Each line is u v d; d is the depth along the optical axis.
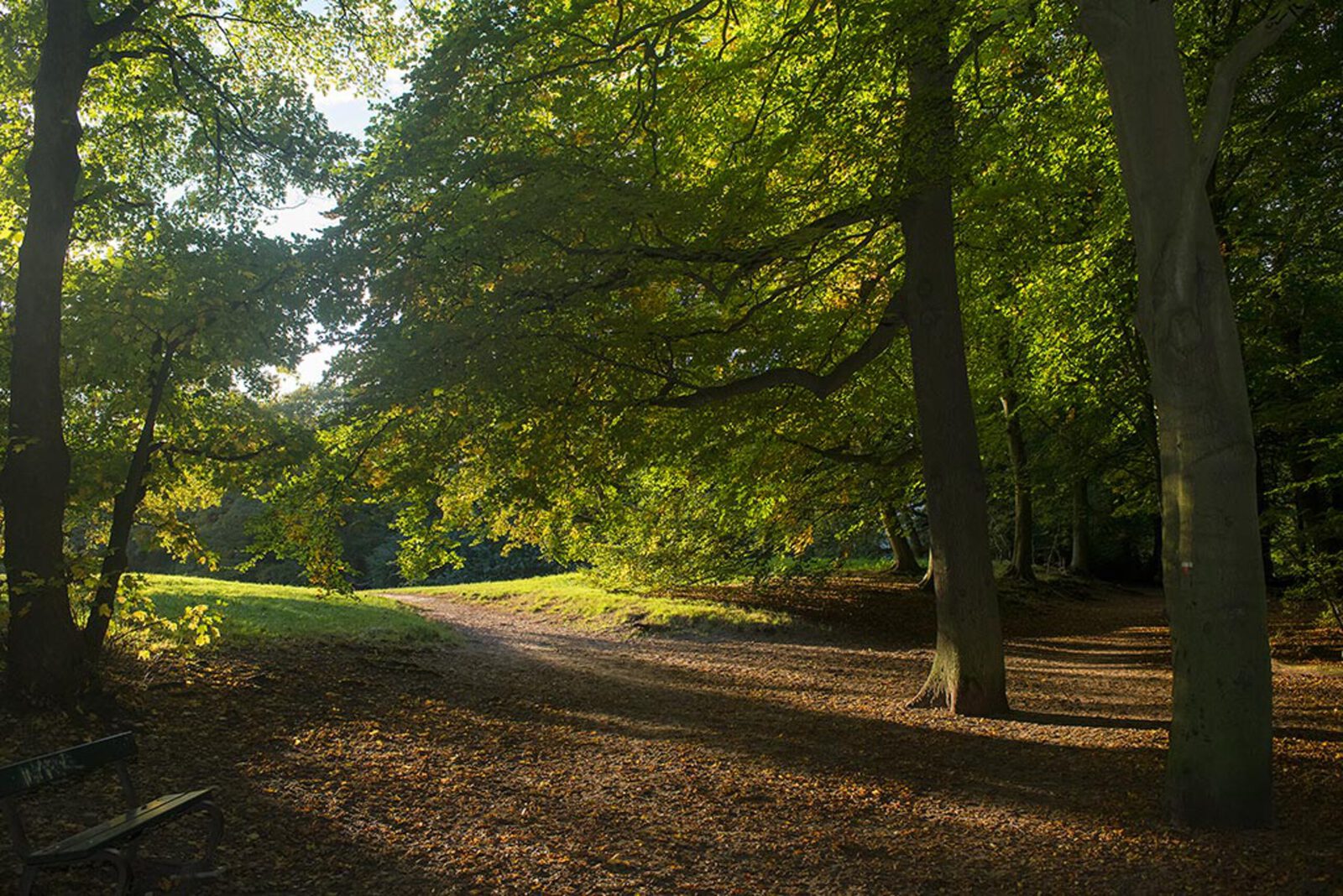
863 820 7.12
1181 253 6.59
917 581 29.92
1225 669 6.57
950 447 11.88
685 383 12.32
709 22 12.84
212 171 12.16
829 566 27.67
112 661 9.60
